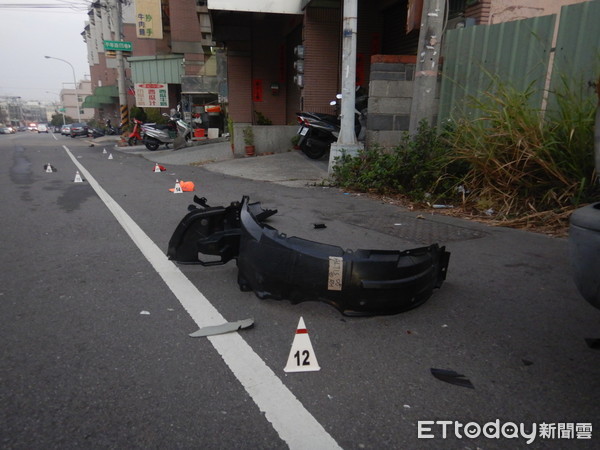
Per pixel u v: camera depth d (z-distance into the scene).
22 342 2.36
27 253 3.93
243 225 3.01
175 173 9.91
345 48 7.83
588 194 4.72
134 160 13.87
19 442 1.62
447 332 2.50
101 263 3.66
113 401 1.87
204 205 3.98
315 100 12.17
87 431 1.69
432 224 4.98
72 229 4.79
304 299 2.65
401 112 7.86
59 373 2.07
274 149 12.70
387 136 7.90
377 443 1.65
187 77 23.20
